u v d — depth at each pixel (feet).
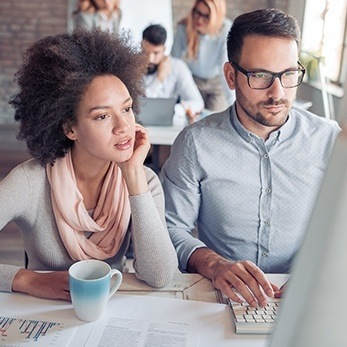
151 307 3.37
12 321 3.17
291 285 1.32
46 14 16.87
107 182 4.00
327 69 14.48
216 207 4.74
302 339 1.22
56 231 4.01
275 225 4.67
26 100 3.88
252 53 4.24
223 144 4.67
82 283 3.07
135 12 14.12
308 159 4.63
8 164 14.33
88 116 3.67
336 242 1.18
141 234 3.78
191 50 11.10
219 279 3.66
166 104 8.59
